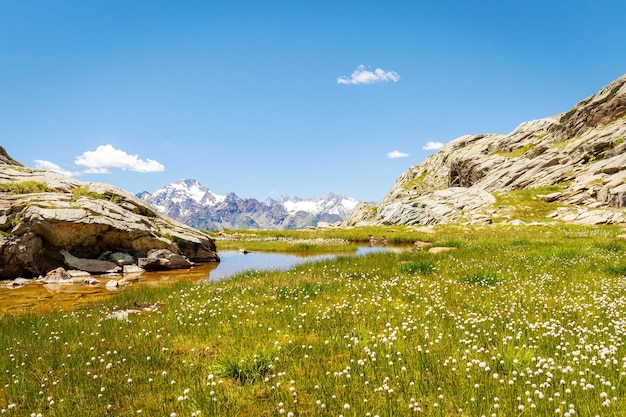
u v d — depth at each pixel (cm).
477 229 5662
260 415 593
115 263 2639
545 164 8738
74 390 694
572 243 2883
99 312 1330
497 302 1190
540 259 2097
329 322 1030
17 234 2348
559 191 7075
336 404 606
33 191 2808
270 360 768
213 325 1053
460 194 8256
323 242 5141
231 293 1462
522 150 10981
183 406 615
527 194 7288
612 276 1581
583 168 7675
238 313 1170
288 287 1494
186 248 3155
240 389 675
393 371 709
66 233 2481
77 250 2586
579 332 869
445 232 5703
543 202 6794
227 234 6875
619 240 3109
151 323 1111
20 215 2431
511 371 685
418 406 582
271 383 696
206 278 2283
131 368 782
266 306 1238
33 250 2367
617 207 5725
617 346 785
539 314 1050
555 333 874
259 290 1488
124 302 1505
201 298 1439
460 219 6869
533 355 739
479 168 11225
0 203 2500
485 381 650
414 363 736
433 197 8725
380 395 624
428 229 6334
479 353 779
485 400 590
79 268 2472
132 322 1144
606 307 1092
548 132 11150
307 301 1283
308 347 842
